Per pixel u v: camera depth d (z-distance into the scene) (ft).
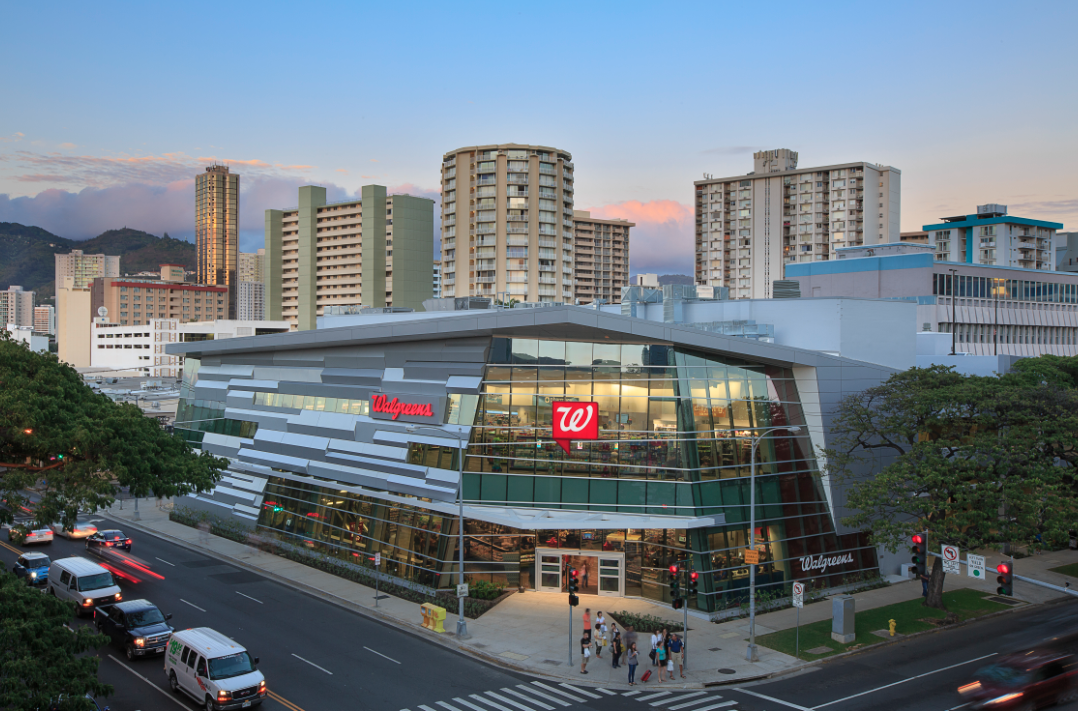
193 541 189.67
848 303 179.42
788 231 587.27
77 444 102.68
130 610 116.57
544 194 526.16
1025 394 137.59
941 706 96.78
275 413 195.31
